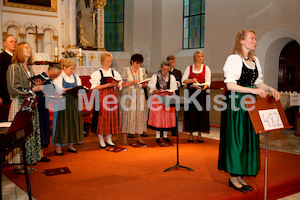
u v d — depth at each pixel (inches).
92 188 126.3
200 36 415.2
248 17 307.4
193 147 205.0
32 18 348.5
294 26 267.0
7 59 165.6
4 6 329.4
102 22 390.0
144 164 163.2
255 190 125.3
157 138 220.5
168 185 130.0
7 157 140.3
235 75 116.6
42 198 115.8
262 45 300.7
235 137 118.1
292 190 139.3
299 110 269.3
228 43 329.1
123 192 121.6
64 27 368.2
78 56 352.8
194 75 211.5
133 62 203.3
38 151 151.9
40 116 166.9
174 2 425.7
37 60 302.8
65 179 138.0
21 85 139.0
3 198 116.7
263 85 121.0
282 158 178.1
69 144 190.5
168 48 427.5
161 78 205.2
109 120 196.4
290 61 305.4
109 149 195.5
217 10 339.6
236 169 117.3
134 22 432.5
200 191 122.6
